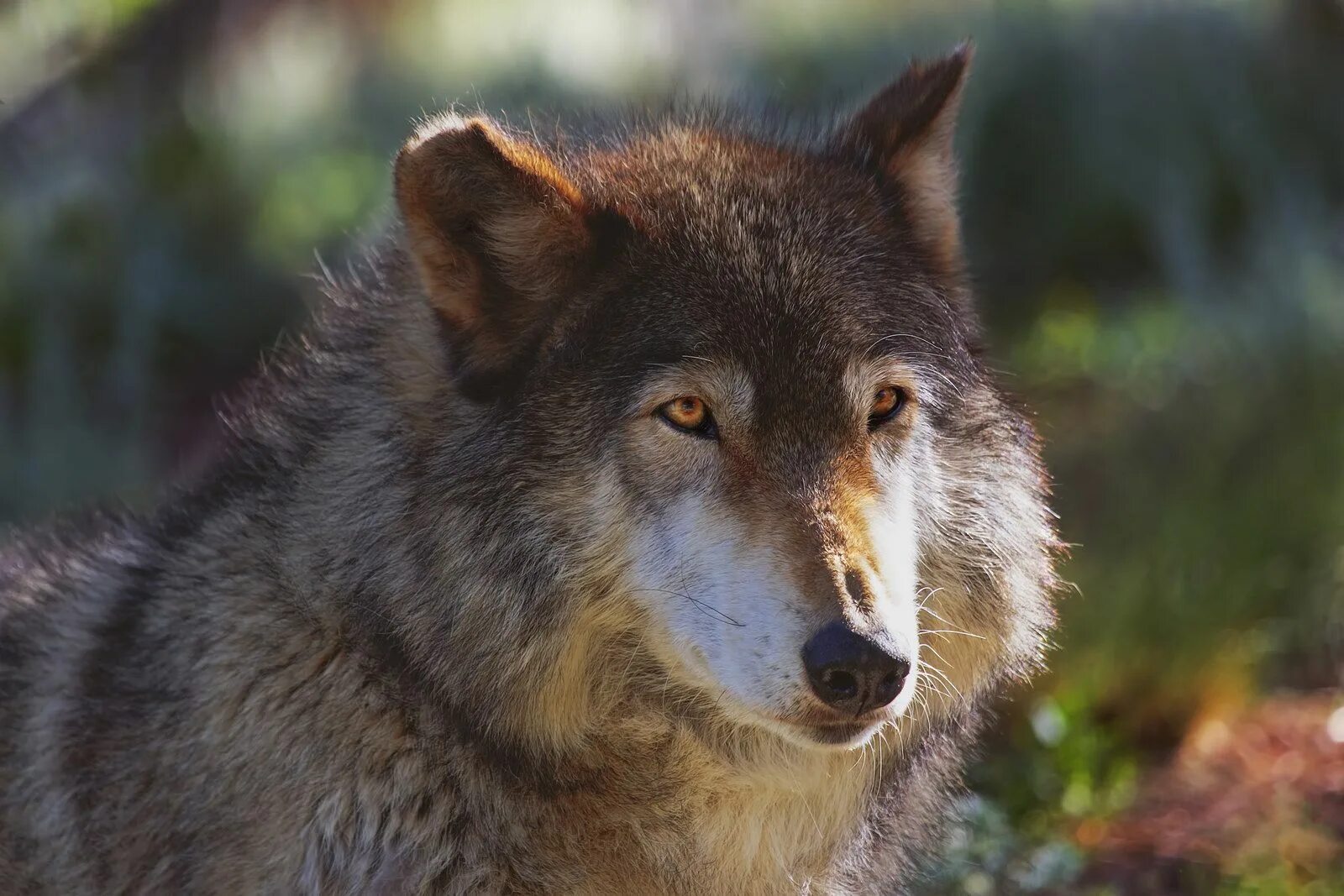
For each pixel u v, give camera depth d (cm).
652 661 716
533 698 704
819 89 2372
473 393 706
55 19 1792
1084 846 1123
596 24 2541
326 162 2455
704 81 2342
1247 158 2312
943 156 817
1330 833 1122
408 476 711
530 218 700
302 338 862
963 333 796
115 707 742
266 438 773
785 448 683
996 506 767
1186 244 2195
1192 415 1512
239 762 698
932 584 743
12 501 1827
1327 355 1584
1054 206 2342
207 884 693
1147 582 1330
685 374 680
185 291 2202
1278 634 1437
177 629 737
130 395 2042
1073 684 1284
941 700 770
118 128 1984
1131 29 2381
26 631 819
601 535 692
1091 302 2234
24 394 2039
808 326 697
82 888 742
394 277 762
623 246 711
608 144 820
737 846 752
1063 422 1625
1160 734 1317
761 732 732
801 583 650
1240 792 1202
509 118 883
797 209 742
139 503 1585
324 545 717
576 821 724
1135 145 2328
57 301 2098
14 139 1928
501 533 692
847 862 784
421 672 699
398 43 2612
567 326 704
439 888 701
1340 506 1480
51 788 760
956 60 804
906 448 721
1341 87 2388
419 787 701
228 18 2028
